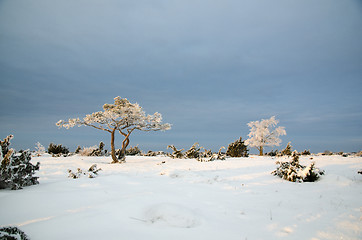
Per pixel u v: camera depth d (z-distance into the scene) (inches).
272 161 516.1
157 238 115.6
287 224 145.7
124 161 676.1
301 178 284.0
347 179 272.5
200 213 161.3
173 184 271.9
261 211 172.9
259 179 310.0
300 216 161.0
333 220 151.6
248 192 235.8
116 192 219.3
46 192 206.1
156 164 564.7
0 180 215.3
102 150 1058.7
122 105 731.4
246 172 372.2
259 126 1352.1
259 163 486.0
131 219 139.3
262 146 1355.8
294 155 333.4
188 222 140.6
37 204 169.2
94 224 127.5
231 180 305.9
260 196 219.0
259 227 140.4
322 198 206.5
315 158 512.1
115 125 707.4
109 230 120.4
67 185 245.1
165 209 153.8
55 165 518.3
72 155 1003.3
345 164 371.2
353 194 214.8
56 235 112.1
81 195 200.4
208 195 220.1
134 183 273.9
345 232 132.3
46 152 1077.1
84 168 486.3
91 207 163.2
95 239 109.0
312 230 136.0
